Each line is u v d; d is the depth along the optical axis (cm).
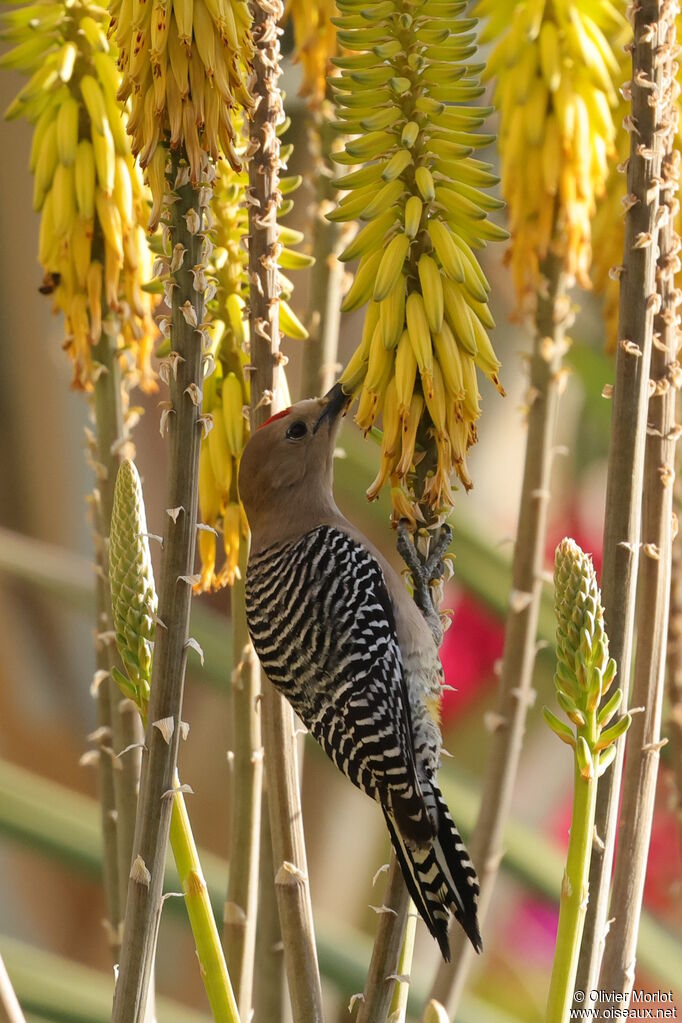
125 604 614
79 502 1686
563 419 1822
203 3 576
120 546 613
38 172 819
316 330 893
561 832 1619
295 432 785
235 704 761
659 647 702
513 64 892
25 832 1125
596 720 584
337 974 1067
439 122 640
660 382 702
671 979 1138
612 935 705
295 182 758
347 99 636
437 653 739
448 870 704
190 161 574
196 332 579
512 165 903
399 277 652
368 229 657
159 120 580
